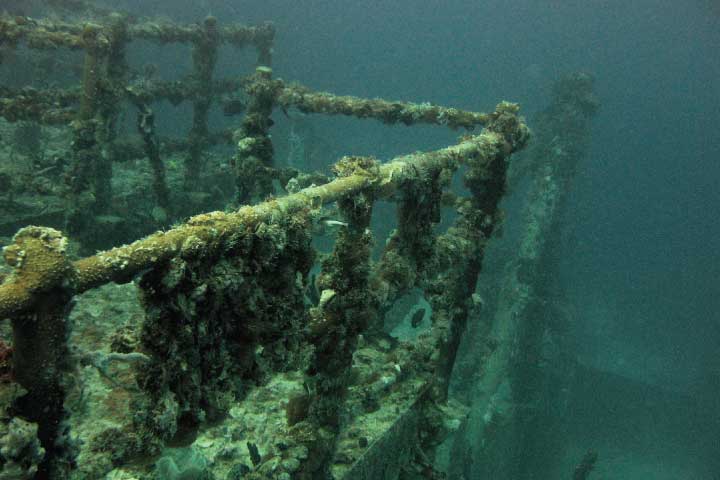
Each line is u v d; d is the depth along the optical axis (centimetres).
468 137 553
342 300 362
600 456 2266
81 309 503
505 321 1427
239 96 1142
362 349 629
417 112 658
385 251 454
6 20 731
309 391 393
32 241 172
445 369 650
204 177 1226
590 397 2386
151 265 201
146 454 232
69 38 733
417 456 571
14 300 162
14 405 178
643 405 2480
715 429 2452
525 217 1548
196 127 1098
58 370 184
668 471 2283
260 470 376
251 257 244
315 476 394
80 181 778
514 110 596
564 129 1582
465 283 618
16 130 1209
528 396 1466
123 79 853
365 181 337
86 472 296
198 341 224
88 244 807
